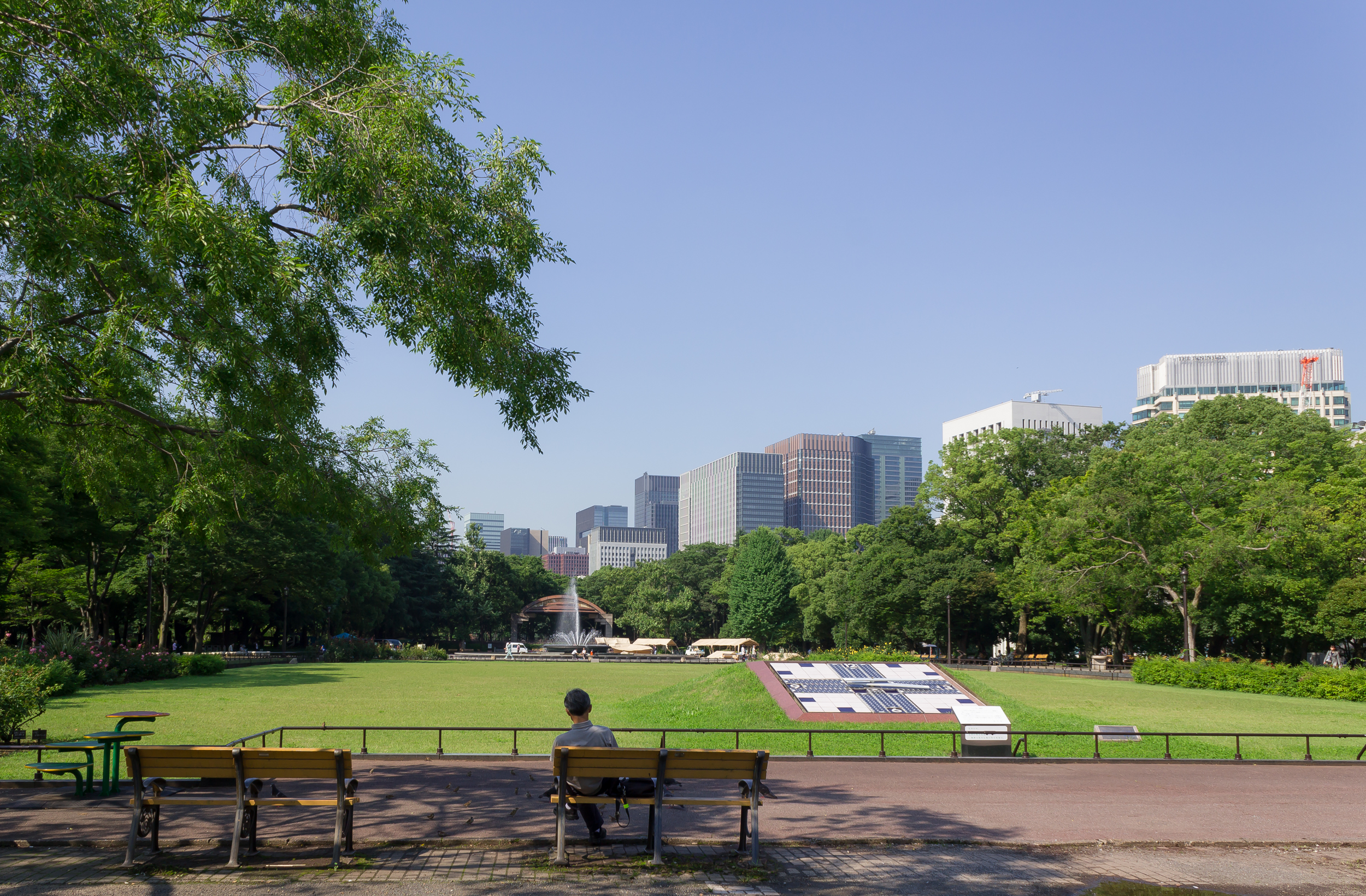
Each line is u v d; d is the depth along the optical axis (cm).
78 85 1044
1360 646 5997
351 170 1094
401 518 1562
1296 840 1048
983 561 8338
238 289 1062
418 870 823
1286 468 6369
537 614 11469
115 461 1492
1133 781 1505
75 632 3953
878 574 8219
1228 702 3616
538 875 815
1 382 1186
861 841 988
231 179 1185
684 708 2584
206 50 1205
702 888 790
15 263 1120
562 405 1380
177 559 5600
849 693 2517
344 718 2498
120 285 1066
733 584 10738
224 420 1260
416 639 11112
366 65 1263
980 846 988
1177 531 5791
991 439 8419
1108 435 8594
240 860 848
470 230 1233
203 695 3244
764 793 910
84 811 1091
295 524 5975
